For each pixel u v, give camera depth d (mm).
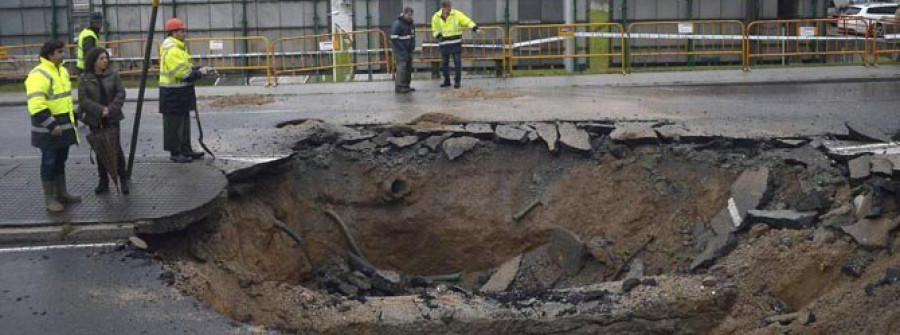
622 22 24422
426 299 9930
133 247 8953
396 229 12789
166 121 11477
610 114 14891
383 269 12805
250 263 10750
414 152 13133
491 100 17344
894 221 9430
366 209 12789
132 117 16547
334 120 14828
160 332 7227
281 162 12266
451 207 12781
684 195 12109
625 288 9953
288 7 25109
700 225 11633
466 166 13008
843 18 23406
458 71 19828
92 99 9609
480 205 12758
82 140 13914
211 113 16469
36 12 25828
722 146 12484
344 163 12984
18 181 10648
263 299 9492
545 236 12484
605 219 12320
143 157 12125
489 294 10320
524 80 21438
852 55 25359
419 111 15727
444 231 12750
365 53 23844
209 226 10172
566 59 22641
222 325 7438
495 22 24250
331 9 24125
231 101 18297
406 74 19047
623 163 12641
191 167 11328
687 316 9586
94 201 9828
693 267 10555
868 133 12367
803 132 12914
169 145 11570
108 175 10492
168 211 9469
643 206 12203
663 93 18516
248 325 7562
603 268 11883
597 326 9492
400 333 9234
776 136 12602
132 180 10703
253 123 14914
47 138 9305
